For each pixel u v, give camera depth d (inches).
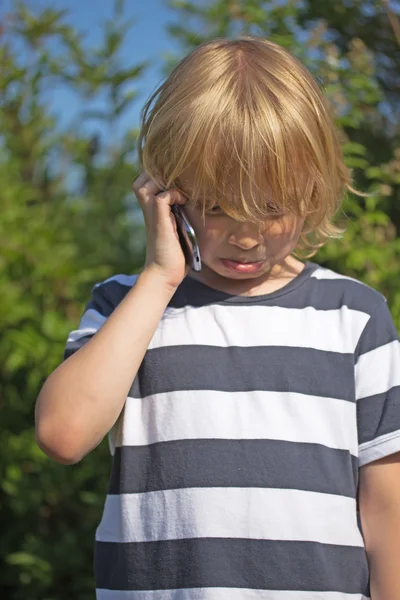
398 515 53.7
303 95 54.7
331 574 51.9
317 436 54.0
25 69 127.1
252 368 55.6
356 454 54.8
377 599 52.9
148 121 58.4
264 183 51.1
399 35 94.8
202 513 52.0
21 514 111.5
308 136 52.9
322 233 61.7
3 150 130.4
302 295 58.9
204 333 57.0
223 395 54.8
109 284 62.3
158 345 56.8
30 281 116.4
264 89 53.4
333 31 108.6
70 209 130.8
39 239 117.8
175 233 56.1
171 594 51.6
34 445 109.3
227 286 59.2
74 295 116.9
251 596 50.8
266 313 57.6
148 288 55.3
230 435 53.7
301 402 54.7
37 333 111.0
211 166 50.9
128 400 56.1
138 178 59.3
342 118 89.2
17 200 123.3
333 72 93.0
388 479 54.4
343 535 52.9
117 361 52.9
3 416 112.7
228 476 52.7
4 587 114.3
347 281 59.9
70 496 110.8
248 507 52.1
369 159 103.3
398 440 54.0
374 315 57.9
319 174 54.0
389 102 107.7
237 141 50.7
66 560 105.3
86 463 107.1
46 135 135.6
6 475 111.3
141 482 54.4
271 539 51.6
